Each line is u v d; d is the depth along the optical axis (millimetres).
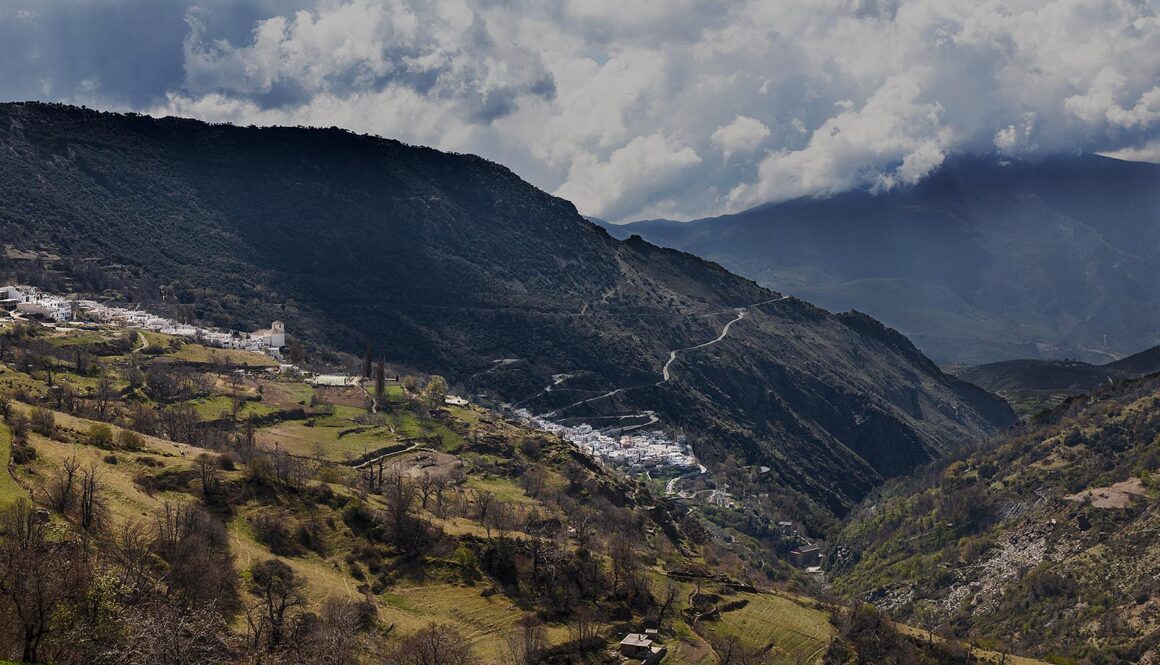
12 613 126312
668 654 197250
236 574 173625
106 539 163250
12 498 164000
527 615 196875
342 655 150250
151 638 130000
